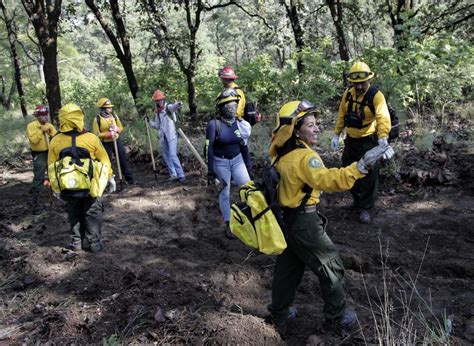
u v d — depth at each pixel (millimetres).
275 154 3414
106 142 7941
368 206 5816
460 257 4836
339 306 3465
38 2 11062
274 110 12117
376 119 5289
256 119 6047
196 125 13086
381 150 2861
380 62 9703
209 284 4559
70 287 4570
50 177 5023
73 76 31891
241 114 5984
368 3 17078
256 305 4191
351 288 4371
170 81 14664
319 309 4008
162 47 13617
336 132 5879
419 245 5184
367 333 3535
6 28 24500
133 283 4492
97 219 5348
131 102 15117
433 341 3342
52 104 11508
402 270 4688
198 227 6234
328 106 12430
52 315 4020
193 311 3982
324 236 3330
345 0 17516
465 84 10516
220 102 5332
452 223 5570
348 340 3467
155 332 3711
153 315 3955
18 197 8188
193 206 6973
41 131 7207
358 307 4051
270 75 12164
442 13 12812
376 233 5551
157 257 5230
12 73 29719
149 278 4594
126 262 5082
